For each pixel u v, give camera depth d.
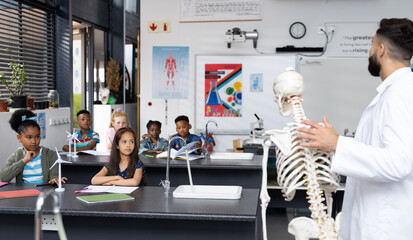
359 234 1.74
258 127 6.50
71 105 5.65
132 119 7.86
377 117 1.70
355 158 1.59
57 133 5.13
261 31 6.56
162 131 6.81
